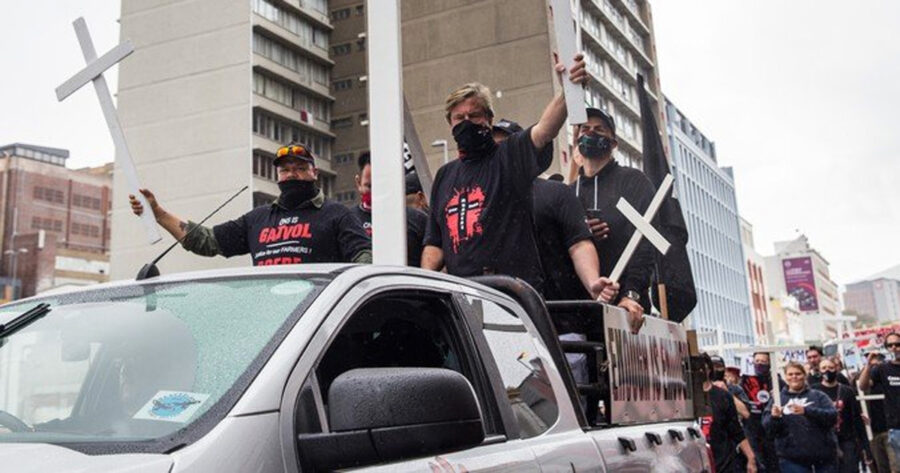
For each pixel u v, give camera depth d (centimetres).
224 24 6538
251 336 229
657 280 642
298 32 7038
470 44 1758
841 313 17012
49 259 9700
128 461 182
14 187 10000
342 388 201
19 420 230
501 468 270
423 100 1786
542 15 1642
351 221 528
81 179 10656
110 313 262
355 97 7350
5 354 256
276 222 525
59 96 498
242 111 6419
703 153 3356
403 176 486
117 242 6041
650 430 403
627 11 1912
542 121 477
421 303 301
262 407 202
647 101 677
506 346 322
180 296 262
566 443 320
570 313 392
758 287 7012
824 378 1304
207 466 185
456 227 503
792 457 1097
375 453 204
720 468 1000
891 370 1223
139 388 224
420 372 215
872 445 1294
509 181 491
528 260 492
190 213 6438
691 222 3069
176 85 6594
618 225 630
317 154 7225
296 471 198
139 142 6612
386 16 499
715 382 1023
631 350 415
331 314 237
